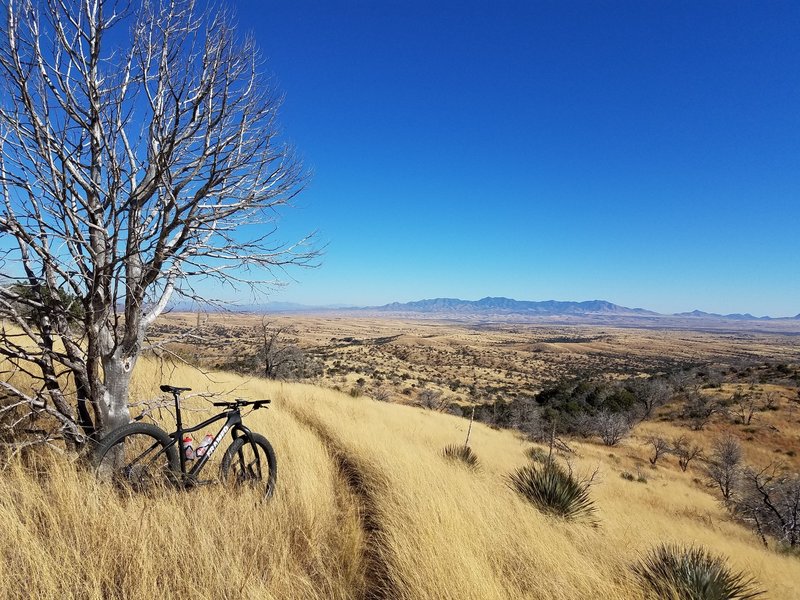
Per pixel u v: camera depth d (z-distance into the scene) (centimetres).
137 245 313
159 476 336
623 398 5131
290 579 284
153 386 675
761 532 2000
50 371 341
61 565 231
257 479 411
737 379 6544
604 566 445
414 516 411
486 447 1864
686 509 2138
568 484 743
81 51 320
